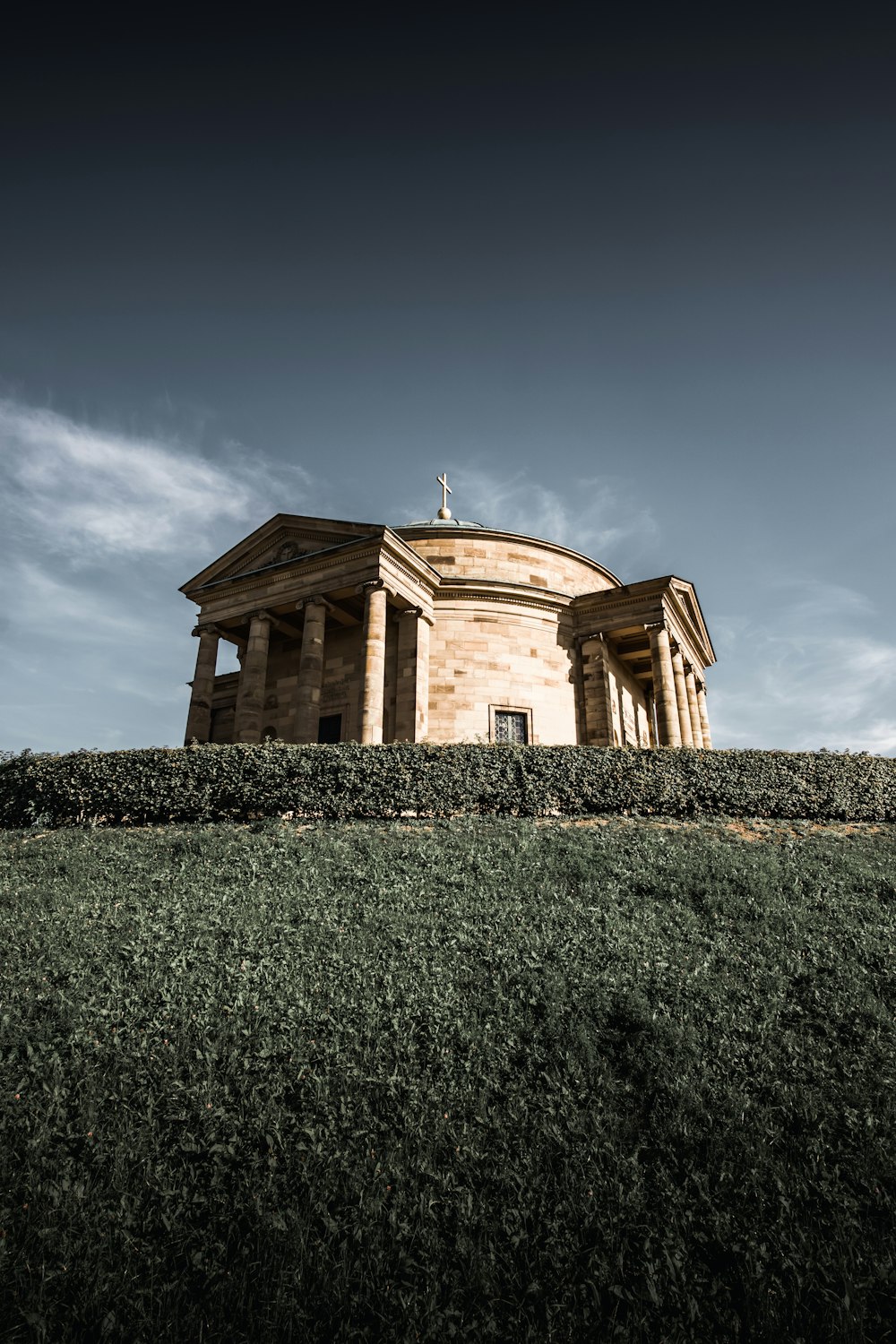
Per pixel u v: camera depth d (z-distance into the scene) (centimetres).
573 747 2258
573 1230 664
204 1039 922
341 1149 754
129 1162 740
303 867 1584
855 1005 998
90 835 1917
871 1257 630
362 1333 581
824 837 1967
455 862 1611
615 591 3675
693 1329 586
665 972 1097
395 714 3391
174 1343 571
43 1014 990
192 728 3516
